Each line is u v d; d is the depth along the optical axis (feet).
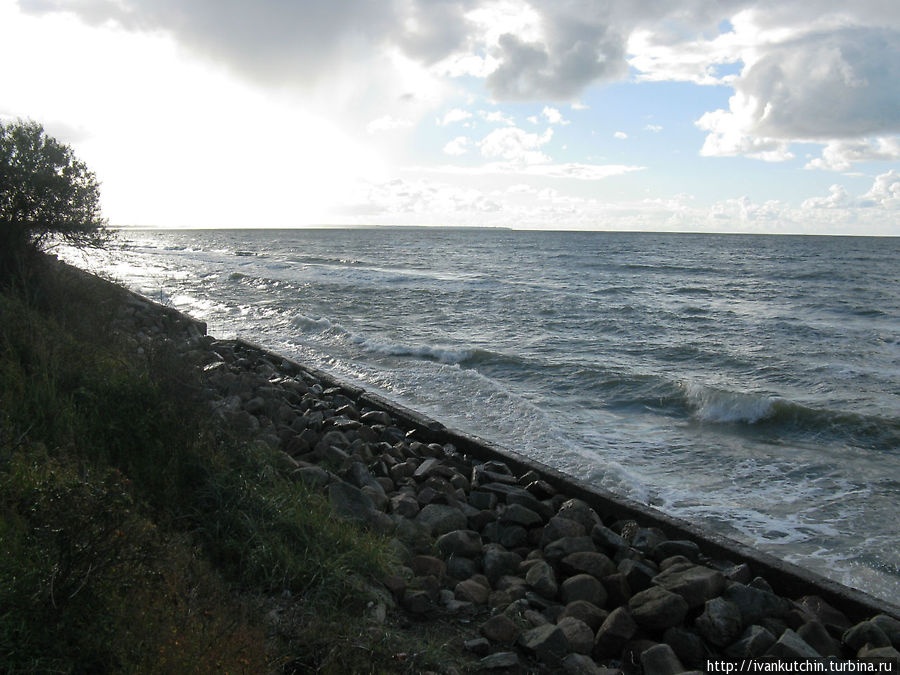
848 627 14.75
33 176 30.22
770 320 77.92
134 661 8.77
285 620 11.38
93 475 12.97
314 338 55.77
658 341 61.98
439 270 151.43
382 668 10.75
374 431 27.66
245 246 274.16
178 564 11.41
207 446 16.52
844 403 40.73
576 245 344.90
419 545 16.90
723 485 26.12
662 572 15.62
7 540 9.95
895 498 24.89
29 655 8.27
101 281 36.01
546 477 22.85
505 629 13.12
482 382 39.78
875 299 104.17
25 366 18.47
